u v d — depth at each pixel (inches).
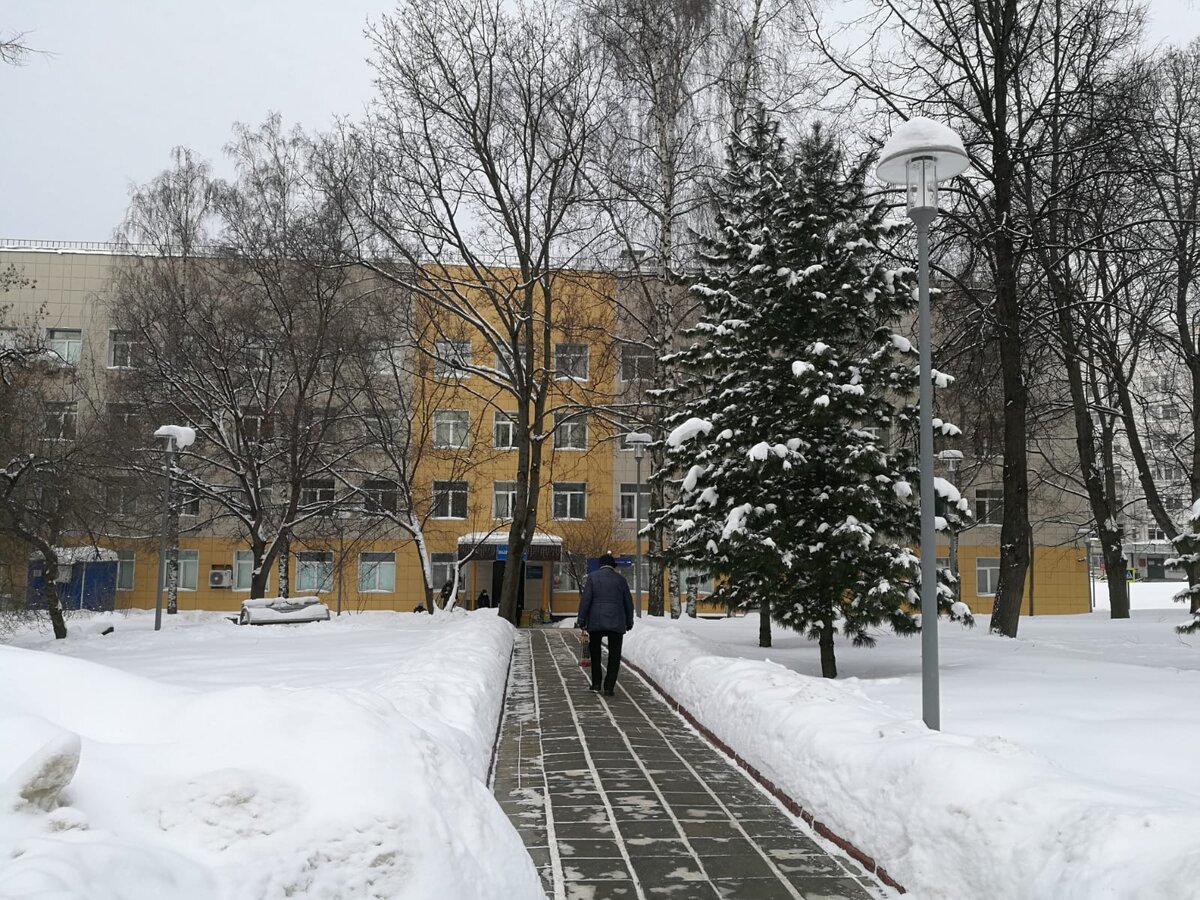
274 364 1246.9
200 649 647.8
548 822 253.4
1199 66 839.1
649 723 406.3
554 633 904.9
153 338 1202.0
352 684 374.9
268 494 1333.7
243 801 132.8
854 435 479.2
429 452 1321.4
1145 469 1013.2
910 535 495.8
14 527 824.9
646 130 975.6
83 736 147.9
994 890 166.2
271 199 1139.3
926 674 280.5
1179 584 2637.8
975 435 846.5
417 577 1699.1
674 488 609.3
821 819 242.4
